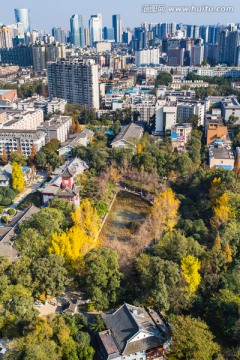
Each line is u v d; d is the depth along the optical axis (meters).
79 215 191.62
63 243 161.38
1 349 127.12
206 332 125.38
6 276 145.88
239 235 173.75
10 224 197.50
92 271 147.50
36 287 147.50
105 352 122.81
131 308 135.38
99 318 134.12
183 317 132.25
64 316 135.00
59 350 120.19
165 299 138.62
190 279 146.12
